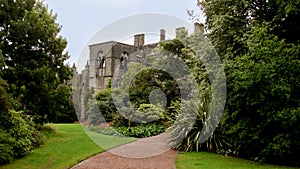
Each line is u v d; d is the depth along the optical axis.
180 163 6.39
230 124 7.16
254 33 7.20
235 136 7.16
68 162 6.38
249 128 6.67
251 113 6.76
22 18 11.69
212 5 9.59
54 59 12.20
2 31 11.04
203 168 5.91
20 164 6.23
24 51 11.27
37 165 6.13
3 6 11.27
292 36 8.16
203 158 6.98
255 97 6.49
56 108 12.14
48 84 11.84
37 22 11.41
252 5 9.07
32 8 11.59
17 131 7.66
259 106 6.55
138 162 6.57
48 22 11.92
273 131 6.58
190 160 6.73
